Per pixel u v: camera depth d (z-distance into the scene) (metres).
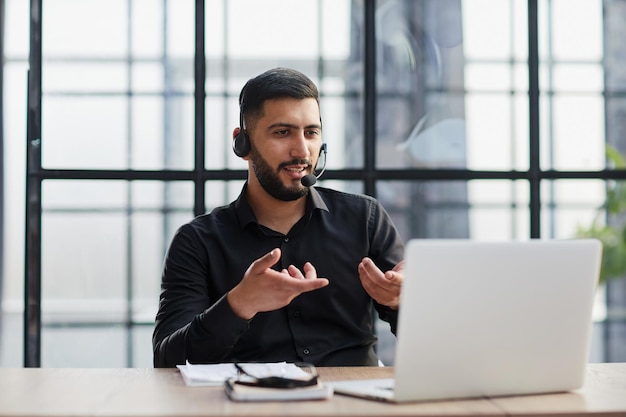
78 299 3.89
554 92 4.61
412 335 1.40
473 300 1.42
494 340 1.45
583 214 5.50
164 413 1.32
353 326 2.06
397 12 3.80
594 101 4.63
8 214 5.88
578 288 1.50
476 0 3.81
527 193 3.38
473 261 1.41
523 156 3.50
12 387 1.56
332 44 3.89
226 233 2.09
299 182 2.01
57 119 3.52
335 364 2.01
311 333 2.03
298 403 1.41
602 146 4.61
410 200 5.34
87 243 3.92
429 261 1.38
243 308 1.70
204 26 3.17
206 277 2.07
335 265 2.08
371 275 1.74
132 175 3.17
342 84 3.92
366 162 3.30
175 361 1.84
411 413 1.33
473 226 5.21
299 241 2.09
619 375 1.73
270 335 2.00
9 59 5.14
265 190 2.03
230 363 1.80
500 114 3.83
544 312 1.48
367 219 2.15
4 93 5.30
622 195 5.41
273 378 1.50
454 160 3.81
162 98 3.71
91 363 3.98
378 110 3.77
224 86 3.77
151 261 4.06
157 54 3.72
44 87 3.49
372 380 1.59
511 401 1.45
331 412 1.33
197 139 3.17
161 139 3.70
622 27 4.60
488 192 5.16
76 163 3.49
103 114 3.62
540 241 1.46
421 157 3.81
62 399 1.44
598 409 1.38
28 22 3.21
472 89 3.81
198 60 3.17
